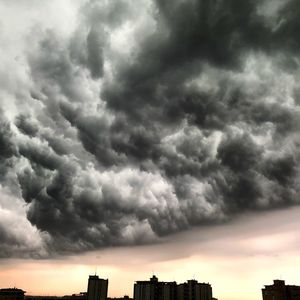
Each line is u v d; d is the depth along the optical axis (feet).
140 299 342.64
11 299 346.54
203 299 344.28
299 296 289.12
